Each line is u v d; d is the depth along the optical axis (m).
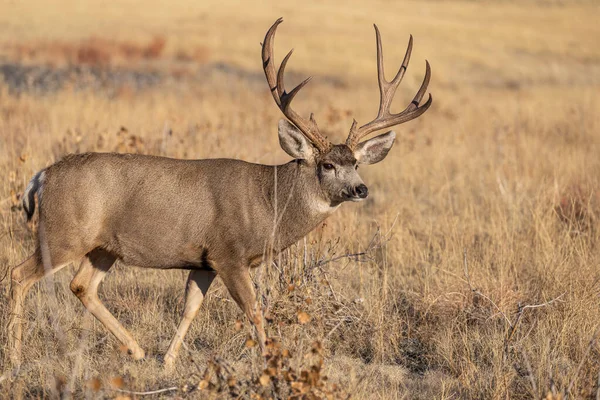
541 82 112.62
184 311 23.91
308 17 169.88
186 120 54.84
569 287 26.86
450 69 117.19
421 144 54.47
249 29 142.62
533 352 23.86
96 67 94.12
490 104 76.81
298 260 25.89
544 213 35.22
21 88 76.38
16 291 22.92
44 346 23.41
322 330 24.30
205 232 23.02
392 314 27.03
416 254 31.47
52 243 22.94
